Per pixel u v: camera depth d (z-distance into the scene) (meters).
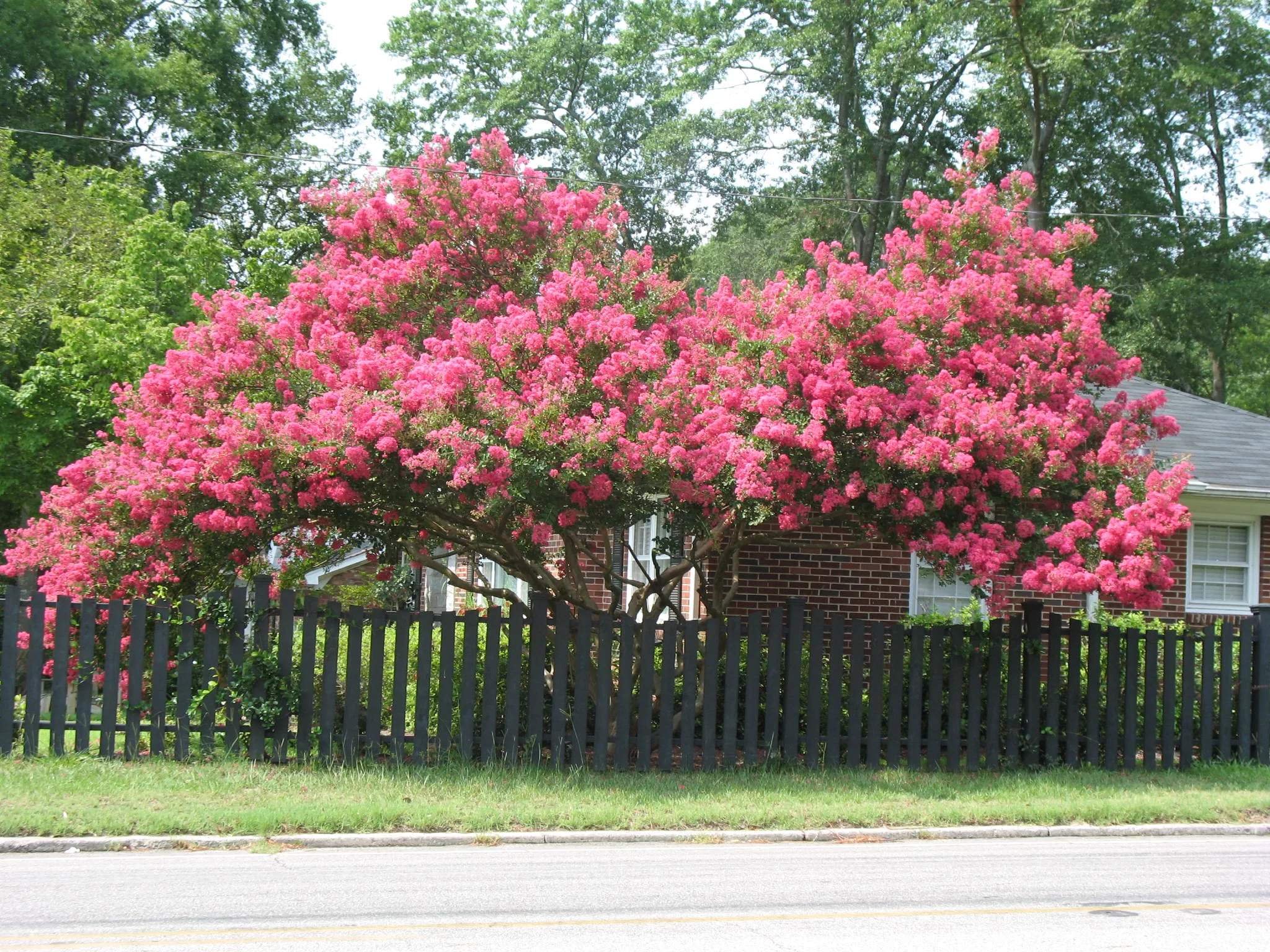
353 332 12.53
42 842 8.40
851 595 15.94
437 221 12.85
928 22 29.78
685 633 11.47
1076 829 9.85
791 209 34.59
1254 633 12.81
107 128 31.16
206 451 10.37
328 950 6.03
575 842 9.06
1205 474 16.59
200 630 10.94
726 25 34.16
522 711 11.84
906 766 11.95
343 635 13.94
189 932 6.30
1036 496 10.99
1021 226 13.63
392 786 10.14
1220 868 8.52
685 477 10.59
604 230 12.95
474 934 6.35
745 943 6.24
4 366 19.55
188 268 19.48
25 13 28.70
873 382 11.24
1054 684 12.21
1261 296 31.50
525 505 10.57
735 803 9.99
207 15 34.62
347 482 10.35
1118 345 33.59
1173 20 28.41
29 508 20.39
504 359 10.87
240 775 10.27
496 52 36.31
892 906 7.15
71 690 12.35
